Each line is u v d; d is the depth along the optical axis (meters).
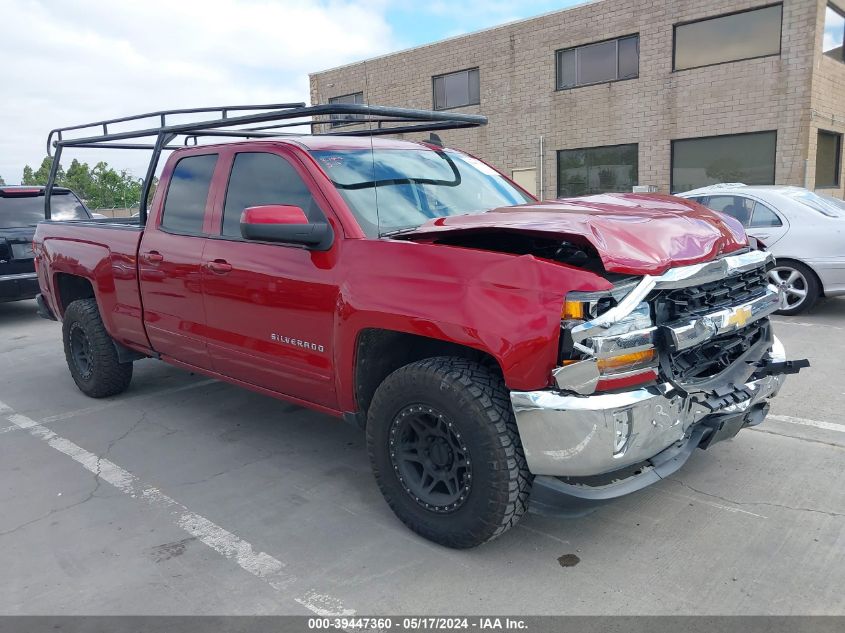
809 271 8.03
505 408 2.92
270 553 3.24
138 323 4.96
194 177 4.48
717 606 2.74
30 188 9.87
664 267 2.82
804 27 14.59
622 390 2.74
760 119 15.45
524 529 3.40
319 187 3.63
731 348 3.30
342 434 4.81
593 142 18.09
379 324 3.19
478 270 2.89
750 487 3.75
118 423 5.14
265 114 3.90
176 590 2.96
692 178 16.78
